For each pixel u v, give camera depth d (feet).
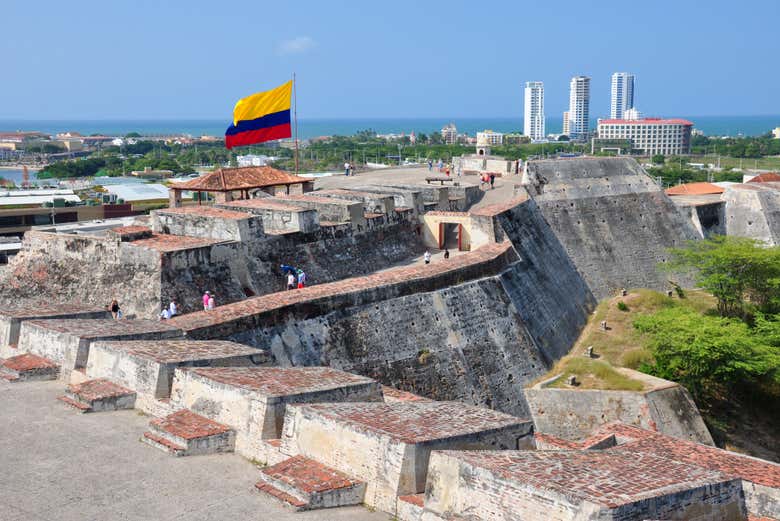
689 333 153.79
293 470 53.67
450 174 274.98
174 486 54.54
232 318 100.99
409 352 125.08
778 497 70.79
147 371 68.59
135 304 118.32
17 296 133.69
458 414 58.65
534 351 149.18
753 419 158.61
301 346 109.81
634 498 42.63
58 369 76.89
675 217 234.58
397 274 134.72
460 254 166.30
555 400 139.44
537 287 168.55
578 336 174.91
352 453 53.06
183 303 118.42
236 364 73.41
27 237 139.95
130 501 52.34
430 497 47.96
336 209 163.84
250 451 59.57
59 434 63.26
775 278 190.08
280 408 59.62
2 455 59.21
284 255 142.41
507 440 55.77
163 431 61.21
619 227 220.84
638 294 196.13
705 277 206.49
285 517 49.88
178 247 122.83
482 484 45.14
